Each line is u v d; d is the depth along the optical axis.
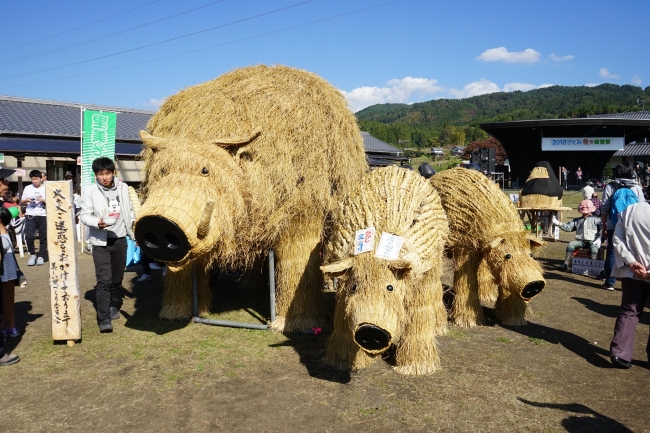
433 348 4.61
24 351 5.01
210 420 3.65
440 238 4.53
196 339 5.38
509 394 4.11
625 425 3.63
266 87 5.44
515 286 5.06
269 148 5.06
